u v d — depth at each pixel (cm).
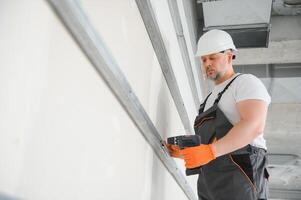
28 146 63
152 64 156
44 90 68
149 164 147
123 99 111
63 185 75
